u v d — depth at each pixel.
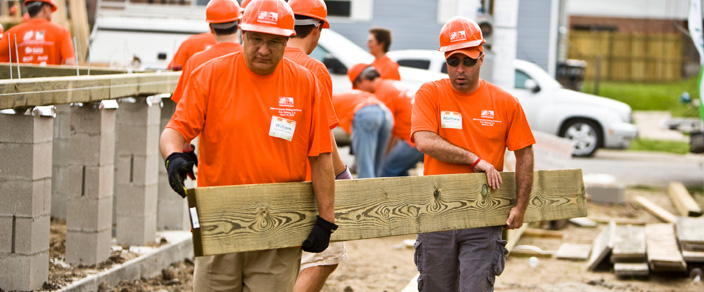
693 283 8.36
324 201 4.33
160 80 7.75
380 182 4.74
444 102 5.34
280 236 4.24
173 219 8.81
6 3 16.28
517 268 9.09
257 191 4.14
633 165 18.52
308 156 4.36
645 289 8.18
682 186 14.39
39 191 6.10
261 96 4.21
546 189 5.69
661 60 44.88
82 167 7.03
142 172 7.87
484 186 5.27
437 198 5.03
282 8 4.03
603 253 8.93
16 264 6.07
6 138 5.99
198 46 9.57
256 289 4.43
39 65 9.06
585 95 19.02
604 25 52.03
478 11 11.17
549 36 23.09
